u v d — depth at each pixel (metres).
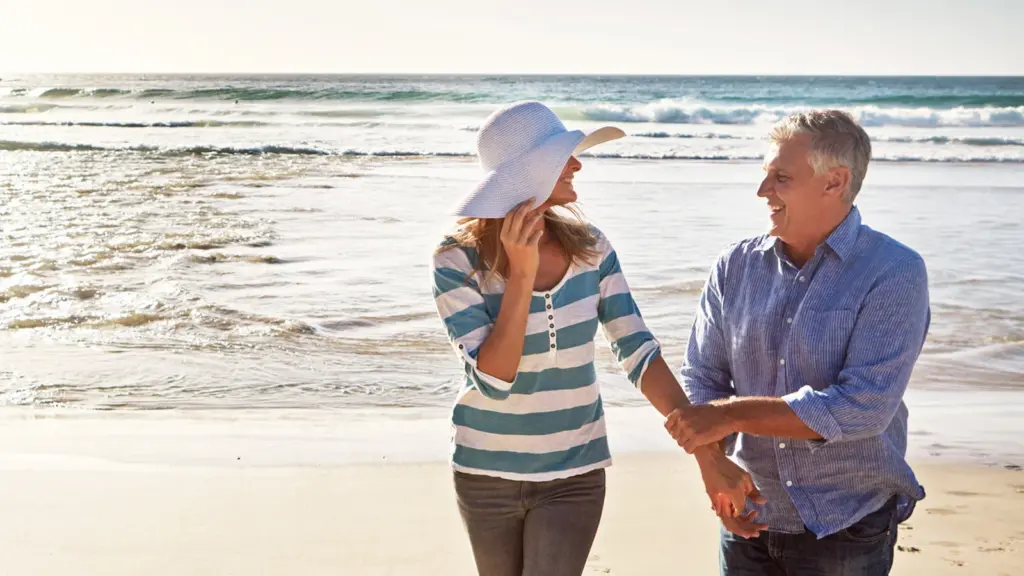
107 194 16.77
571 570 2.64
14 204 15.45
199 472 5.32
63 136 30.95
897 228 12.80
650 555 4.22
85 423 6.21
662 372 2.82
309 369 7.44
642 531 4.48
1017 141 27.36
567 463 2.67
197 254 11.41
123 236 12.51
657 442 5.74
